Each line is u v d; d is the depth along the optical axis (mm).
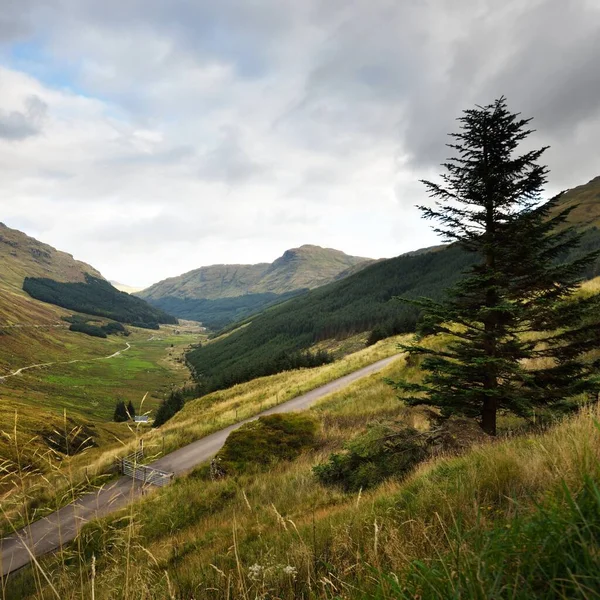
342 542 3490
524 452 4109
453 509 3170
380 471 8578
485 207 9188
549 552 1292
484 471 3898
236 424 26234
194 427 25922
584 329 8359
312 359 66562
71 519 8570
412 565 1678
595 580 1059
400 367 26297
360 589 1960
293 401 29656
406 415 17297
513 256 8500
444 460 6406
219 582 3539
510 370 8352
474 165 9227
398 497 4938
